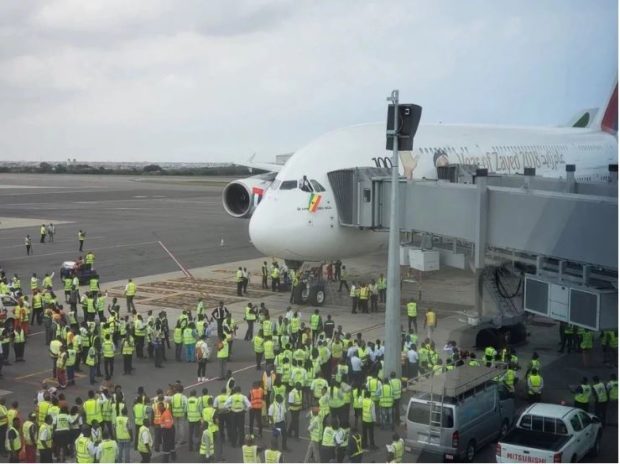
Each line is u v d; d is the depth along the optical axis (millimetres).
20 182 173875
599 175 37500
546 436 17344
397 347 23016
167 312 36938
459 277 43000
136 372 27531
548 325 30703
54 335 31078
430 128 42375
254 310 32500
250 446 17734
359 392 20688
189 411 20484
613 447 18562
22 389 25656
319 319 29953
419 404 18219
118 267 51406
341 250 36875
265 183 48562
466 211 24734
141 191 142875
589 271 19594
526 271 26250
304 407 22844
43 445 19125
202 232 72500
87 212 94000
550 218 20391
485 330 27531
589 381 22422
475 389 18828
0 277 40312
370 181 33562
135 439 20797
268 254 36938
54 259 55062
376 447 19422
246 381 26172
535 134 46312
